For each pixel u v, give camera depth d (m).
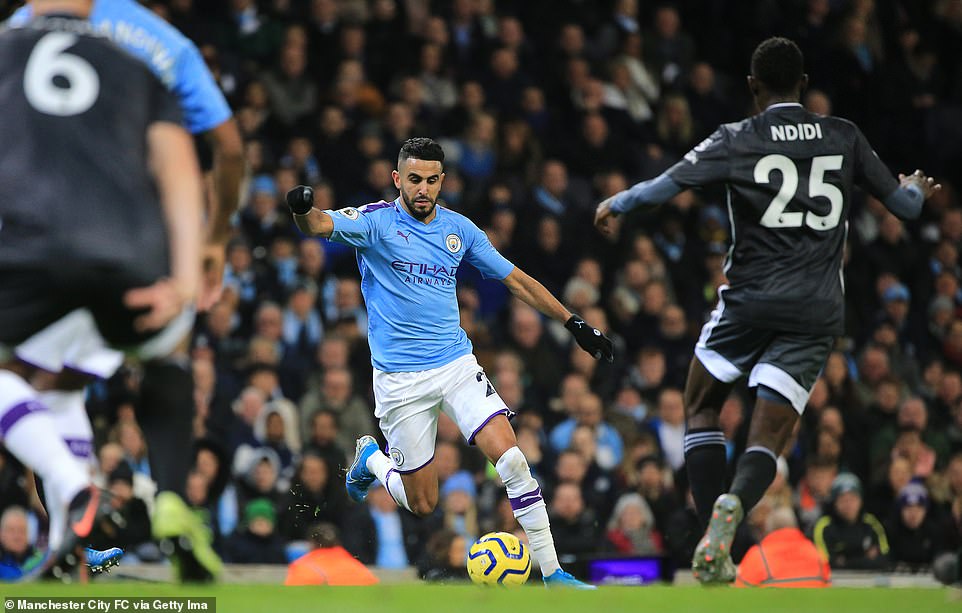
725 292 21.28
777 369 20.58
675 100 59.22
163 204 13.41
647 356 47.03
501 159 53.56
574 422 43.12
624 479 40.97
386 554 37.22
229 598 13.16
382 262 23.72
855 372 51.50
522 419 41.81
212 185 14.80
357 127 51.28
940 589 17.17
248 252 44.81
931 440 48.25
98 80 13.13
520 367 44.34
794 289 20.62
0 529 32.38
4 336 12.83
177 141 13.46
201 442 36.38
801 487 43.03
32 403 13.88
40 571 13.86
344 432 40.88
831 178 20.98
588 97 57.28
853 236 56.75
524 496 22.28
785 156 20.88
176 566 13.98
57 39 13.22
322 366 42.03
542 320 48.44
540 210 51.78
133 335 13.45
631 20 61.56
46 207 12.72
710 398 21.89
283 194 47.31
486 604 13.01
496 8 60.72
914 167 64.31
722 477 21.81
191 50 14.05
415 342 23.69
